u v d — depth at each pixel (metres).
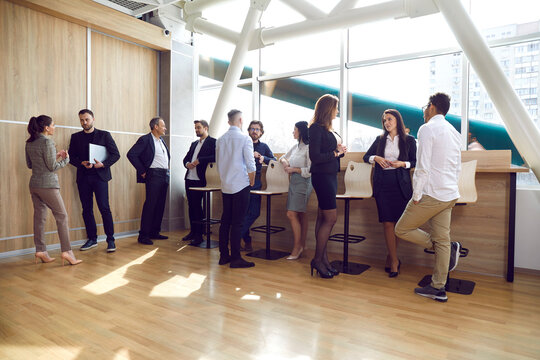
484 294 2.99
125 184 5.45
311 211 4.66
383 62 4.86
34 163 3.69
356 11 4.29
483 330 2.29
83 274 3.49
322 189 3.23
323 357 1.94
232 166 3.64
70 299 2.81
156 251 4.50
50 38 4.51
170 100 5.82
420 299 2.86
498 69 3.51
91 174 4.47
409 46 4.67
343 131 5.15
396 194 3.49
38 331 2.25
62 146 4.67
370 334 2.23
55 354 1.96
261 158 4.55
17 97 4.23
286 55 5.70
